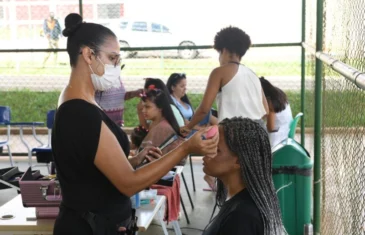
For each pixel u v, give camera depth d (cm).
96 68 204
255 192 173
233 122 185
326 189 294
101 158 196
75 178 201
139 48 629
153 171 199
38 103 923
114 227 209
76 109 196
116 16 845
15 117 901
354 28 193
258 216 168
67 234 203
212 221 179
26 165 694
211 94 372
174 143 345
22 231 274
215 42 382
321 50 341
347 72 173
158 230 458
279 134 428
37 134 842
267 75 895
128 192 200
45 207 281
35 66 965
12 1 890
